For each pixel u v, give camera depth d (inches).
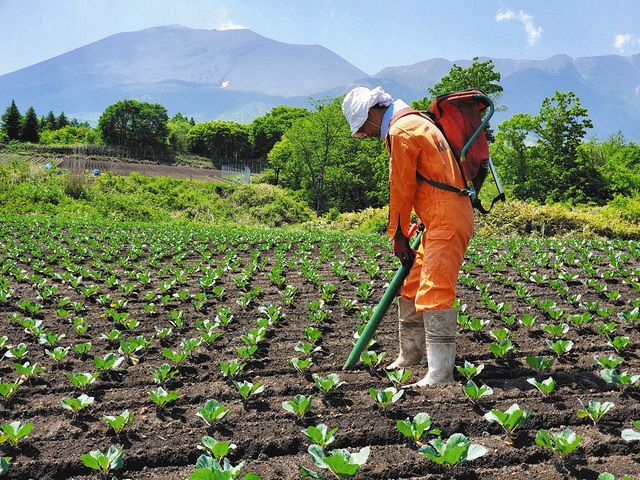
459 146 147.3
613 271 306.0
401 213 148.9
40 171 1044.5
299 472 104.3
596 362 162.9
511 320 202.4
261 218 1175.6
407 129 144.5
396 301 245.8
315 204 1941.4
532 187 1261.1
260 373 158.4
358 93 156.4
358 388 145.6
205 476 86.1
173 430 120.0
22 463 105.3
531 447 110.6
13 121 3831.2
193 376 155.3
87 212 893.8
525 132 1289.4
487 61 1355.8
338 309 233.5
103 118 4320.9
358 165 1914.4
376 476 102.3
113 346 182.4
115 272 316.2
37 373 153.0
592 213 808.3
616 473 101.7
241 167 3966.5
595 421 120.6
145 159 3777.1
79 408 126.4
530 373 155.9
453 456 96.3
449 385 141.7
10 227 517.0
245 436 117.0
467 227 146.1
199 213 1123.9
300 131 1961.1
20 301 241.8
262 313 223.8
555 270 317.1
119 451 104.6
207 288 270.8
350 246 425.4
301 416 124.7
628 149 1647.4
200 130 4628.4
